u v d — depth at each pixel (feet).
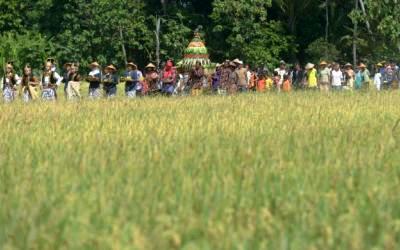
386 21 292.40
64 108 97.71
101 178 41.57
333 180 41.01
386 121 74.95
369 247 29.89
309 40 348.18
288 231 31.89
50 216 33.42
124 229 31.01
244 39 319.68
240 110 91.66
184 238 30.58
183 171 42.91
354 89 170.91
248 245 29.55
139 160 47.65
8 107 101.19
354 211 34.14
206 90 169.58
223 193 37.45
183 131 63.93
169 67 162.91
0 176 43.52
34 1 350.23
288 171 43.62
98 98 131.13
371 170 43.93
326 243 30.27
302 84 211.82
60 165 45.91
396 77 198.80
